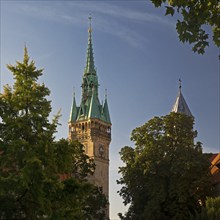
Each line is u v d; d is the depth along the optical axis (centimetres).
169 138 6806
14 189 3275
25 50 3856
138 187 6788
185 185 6297
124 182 6981
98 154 19512
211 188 6475
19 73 3775
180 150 6488
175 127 6850
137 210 6762
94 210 6806
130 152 7050
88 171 6969
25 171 3219
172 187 6341
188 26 1559
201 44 1570
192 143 6806
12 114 3662
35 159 3238
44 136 3566
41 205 3347
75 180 3656
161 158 6594
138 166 6750
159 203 6338
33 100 3672
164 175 6469
